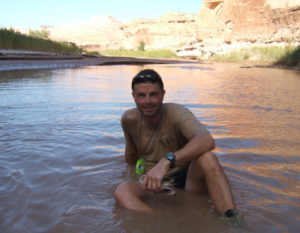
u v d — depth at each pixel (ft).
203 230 5.15
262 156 8.95
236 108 16.60
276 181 7.23
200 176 6.37
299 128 12.30
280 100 19.56
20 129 11.62
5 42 65.46
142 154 7.52
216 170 5.94
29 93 21.01
